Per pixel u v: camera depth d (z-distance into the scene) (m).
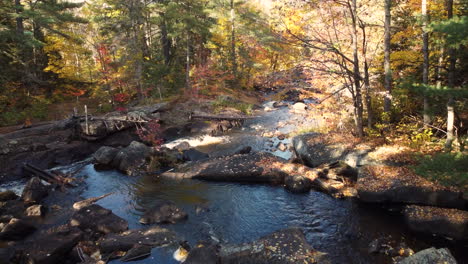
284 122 26.25
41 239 9.35
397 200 11.22
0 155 16.44
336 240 9.66
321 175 14.00
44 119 24.81
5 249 9.34
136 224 11.02
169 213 11.25
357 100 15.24
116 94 30.42
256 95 39.06
